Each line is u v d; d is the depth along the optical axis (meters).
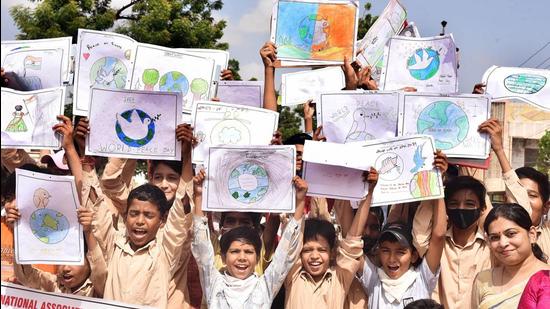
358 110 5.64
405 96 5.60
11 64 5.90
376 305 5.30
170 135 5.31
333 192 5.21
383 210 7.12
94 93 5.25
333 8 6.31
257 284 4.99
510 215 4.58
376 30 7.45
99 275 5.06
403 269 5.31
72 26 14.84
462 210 5.39
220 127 5.48
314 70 7.80
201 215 5.09
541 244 6.14
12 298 4.99
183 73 6.03
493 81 6.10
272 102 6.14
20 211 4.85
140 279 5.07
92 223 5.02
